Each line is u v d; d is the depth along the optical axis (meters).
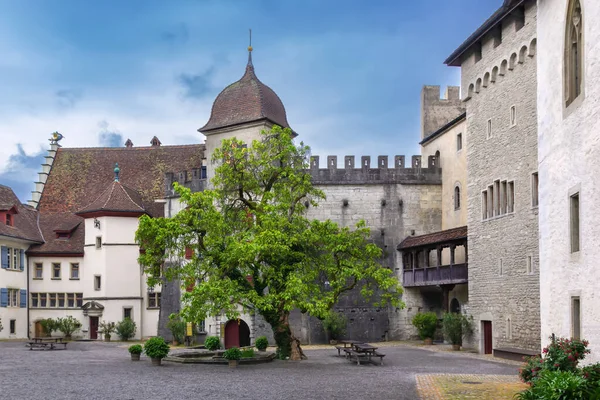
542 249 21.38
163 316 48.75
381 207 46.59
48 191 57.28
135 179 56.72
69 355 33.62
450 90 53.31
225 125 47.81
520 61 30.50
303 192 31.78
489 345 34.12
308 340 44.94
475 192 35.22
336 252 30.83
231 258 27.92
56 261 52.47
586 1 17.11
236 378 22.91
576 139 18.00
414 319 42.53
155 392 19.31
